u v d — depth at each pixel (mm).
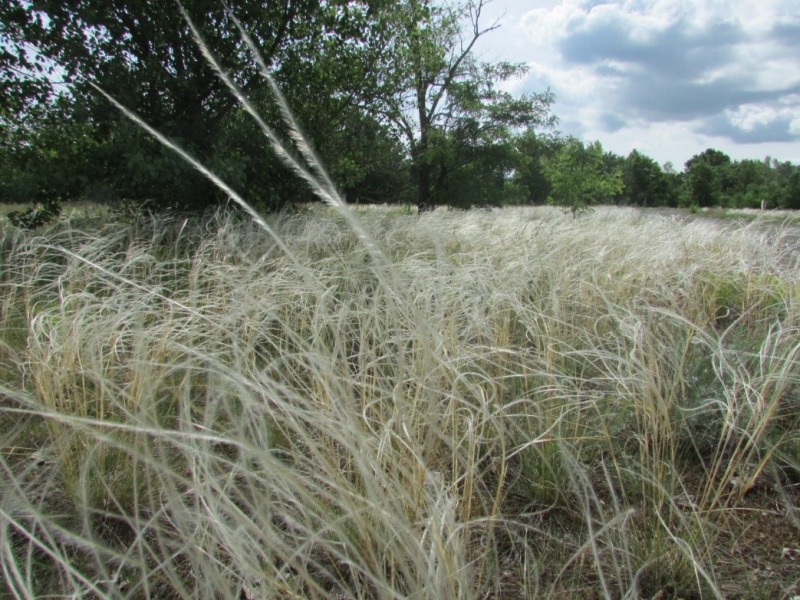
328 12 9539
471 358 2928
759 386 2936
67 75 8000
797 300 3859
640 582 2088
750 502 2559
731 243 6629
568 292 4066
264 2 8695
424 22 11773
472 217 9805
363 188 21078
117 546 2248
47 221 8000
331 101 10062
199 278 4832
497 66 20703
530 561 2193
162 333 3170
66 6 7582
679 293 4688
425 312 2906
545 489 2562
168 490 1607
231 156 8438
